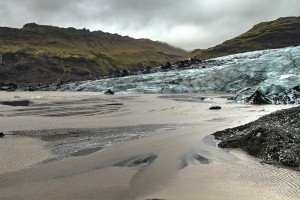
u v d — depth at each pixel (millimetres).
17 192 17203
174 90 107250
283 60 104375
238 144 26109
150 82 117250
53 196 16625
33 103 72000
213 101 72062
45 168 21203
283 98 64000
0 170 20844
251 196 16547
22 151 25781
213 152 24734
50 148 26797
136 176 19484
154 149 25719
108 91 109750
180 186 17875
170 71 130500
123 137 30844
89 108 59406
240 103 66438
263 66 105875
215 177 19234
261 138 25000
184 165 21562
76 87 142250
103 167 21266
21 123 40500
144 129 35250
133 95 98125
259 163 21922
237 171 20297
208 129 34531
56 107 61938
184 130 34062
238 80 105625
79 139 30344
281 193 16906
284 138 24344
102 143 28328
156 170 20562
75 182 18578
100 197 16453
